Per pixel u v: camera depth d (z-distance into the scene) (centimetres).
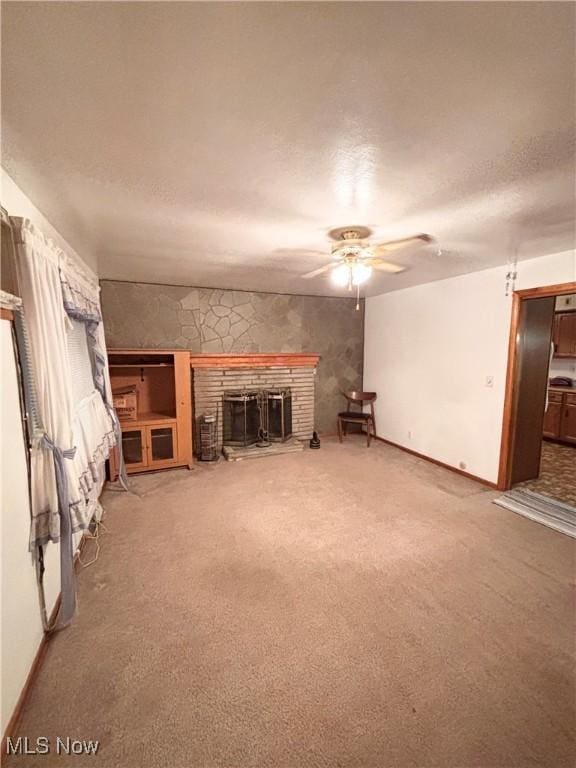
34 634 166
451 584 224
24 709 146
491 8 82
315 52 96
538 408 390
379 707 148
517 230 245
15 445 156
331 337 564
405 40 92
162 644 179
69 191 181
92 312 288
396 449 512
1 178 159
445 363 429
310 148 144
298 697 152
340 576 231
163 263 336
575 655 173
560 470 427
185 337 471
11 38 89
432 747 133
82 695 152
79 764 128
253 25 87
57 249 197
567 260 302
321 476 406
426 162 155
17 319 162
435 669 165
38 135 133
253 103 116
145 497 349
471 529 290
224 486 376
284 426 515
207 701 150
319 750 132
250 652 174
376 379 561
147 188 178
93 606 204
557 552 258
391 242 243
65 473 183
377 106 118
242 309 500
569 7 82
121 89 109
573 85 108
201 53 95
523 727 140
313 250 291
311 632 186
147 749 133
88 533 275
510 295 350
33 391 171
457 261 338
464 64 100
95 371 328
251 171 162
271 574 233
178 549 261
